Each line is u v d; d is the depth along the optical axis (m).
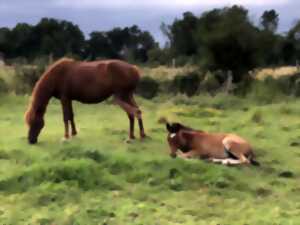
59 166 8.56
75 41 50.59
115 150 10.97
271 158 10.95
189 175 8.91
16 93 22.45
